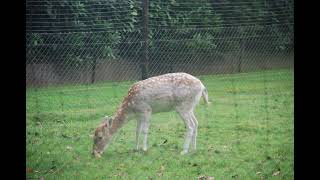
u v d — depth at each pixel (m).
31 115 11.96
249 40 17.25
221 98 13.77
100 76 15.42
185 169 8.56
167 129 11.15
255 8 17.34
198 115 12.12
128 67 15.47
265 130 10.92
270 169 8.53
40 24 14.88
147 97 9.57
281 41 17.70
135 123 11.77
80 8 15.13
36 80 14.81
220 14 16.86
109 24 15.27
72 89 14.56
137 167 8.69
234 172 8.41
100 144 9.35
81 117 11.99
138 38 15.44
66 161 9.05
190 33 16.34
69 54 15.08
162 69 15.84
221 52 16.83
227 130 10.97
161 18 15.85
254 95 14.09
